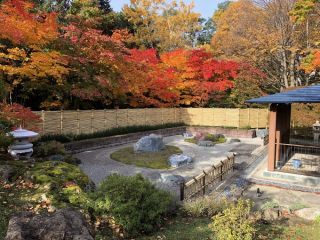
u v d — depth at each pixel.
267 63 30.11
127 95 23.61
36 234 4.29
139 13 39.50
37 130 13.86
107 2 33.69
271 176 11.73
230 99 28.23
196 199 8.45
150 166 13.56
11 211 5.89
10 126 10.45
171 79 24.33
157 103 24.56
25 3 13.47
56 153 12.55
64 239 4.36
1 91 10.58
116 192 6.46
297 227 7.09
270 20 29.30
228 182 11.14
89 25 17.81
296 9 23.62
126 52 20.88
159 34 39.59
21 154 10.21
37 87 15.59
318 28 26.52
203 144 19.28
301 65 25.17
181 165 13.90
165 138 22.80
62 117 16.03
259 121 27.45
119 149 17.34
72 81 17.33
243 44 31.00
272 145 11.94
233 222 5.65
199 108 27.48
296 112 22.47
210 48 37.88
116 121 20.28
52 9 23.97
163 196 7.18
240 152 17.20
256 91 27.48
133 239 6.05
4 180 7.30
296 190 10.63
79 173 8.30
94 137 17.66
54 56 13.93
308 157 14.95
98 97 18.77
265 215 7.79
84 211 6.21
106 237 5.85
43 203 6.35
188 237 6.17
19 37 12.12
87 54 16.84
